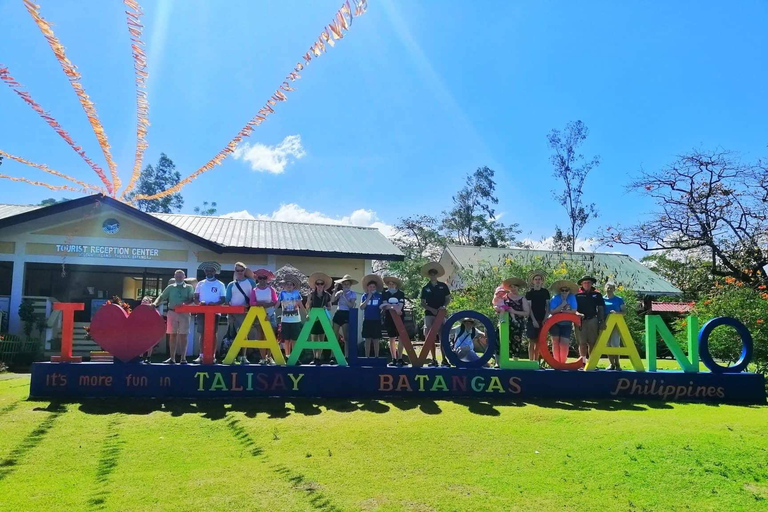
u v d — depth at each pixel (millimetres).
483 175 44969
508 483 4457
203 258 14250
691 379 7984
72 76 4883
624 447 5375
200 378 7203
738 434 5941
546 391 7773
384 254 15062
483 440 5527
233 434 5609
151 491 4133
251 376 7289
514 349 11898
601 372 7879
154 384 7141
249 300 8289
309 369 7395
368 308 8336
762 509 4145
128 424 5898
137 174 7973
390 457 4988
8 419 5973
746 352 8203
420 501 4070
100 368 7102
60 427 5715
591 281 9055
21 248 13266
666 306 17641
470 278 14375
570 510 4016
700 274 23766
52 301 13414
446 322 7848
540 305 8430
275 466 4711
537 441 5539
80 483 4262
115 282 16594
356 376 7465
